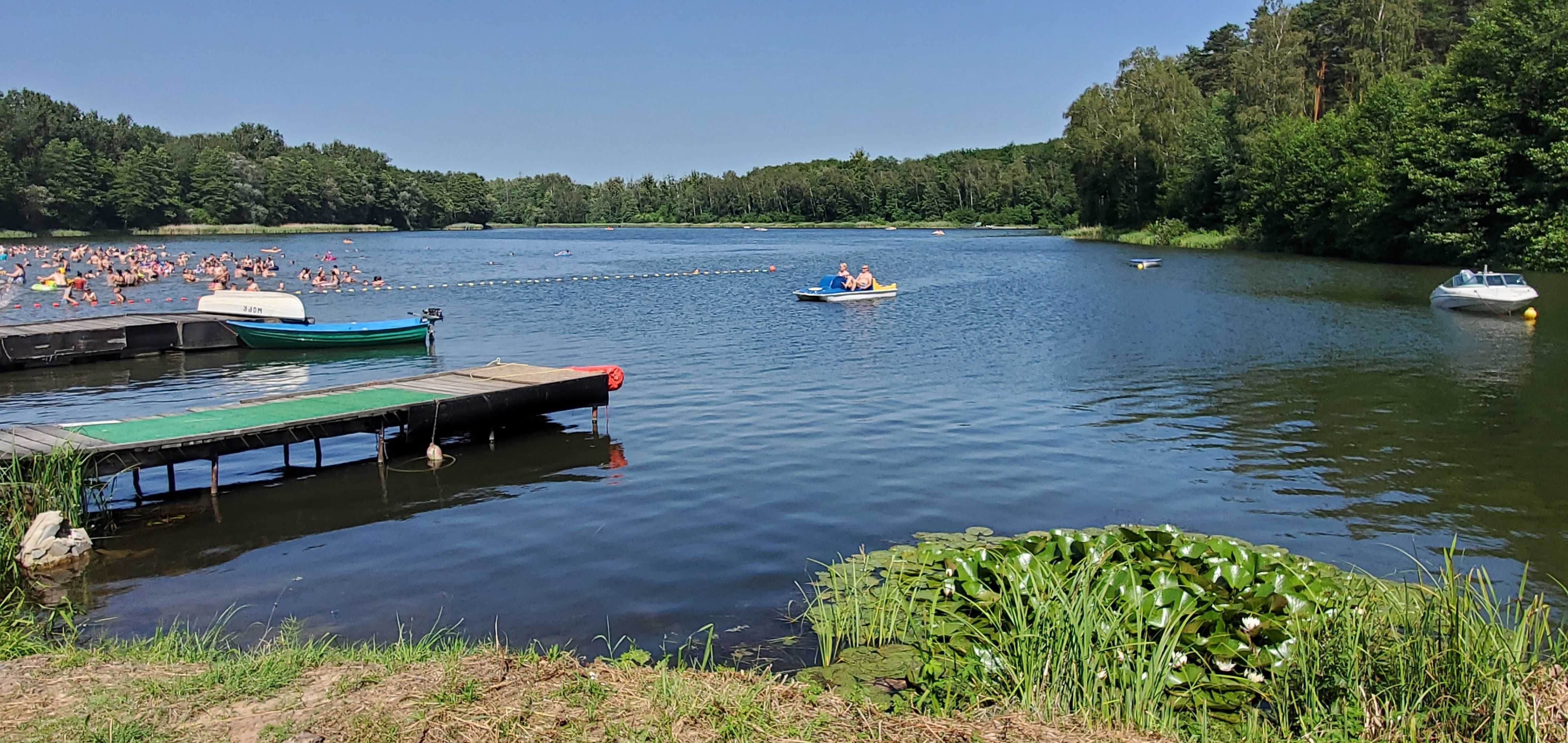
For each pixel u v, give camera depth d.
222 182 125.62
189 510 13.09
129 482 14.34
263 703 6.27
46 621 9.48
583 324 33.69
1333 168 64.69
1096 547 8.32
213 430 13.54
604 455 15.75
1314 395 20.42
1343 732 6.17
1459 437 16.75
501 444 16.53
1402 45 78.75
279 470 14.96
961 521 12.44
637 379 22.80
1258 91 81.94
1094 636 7.07
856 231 144.25
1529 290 33.41
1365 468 14.85
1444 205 52.62
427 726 5.86
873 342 28.80
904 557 10.94
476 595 10.12
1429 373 22.91
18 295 43.12
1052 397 20.31
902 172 163.50
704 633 9.12
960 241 100.38
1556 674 6.34
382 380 22.28
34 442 12.88
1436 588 8.02
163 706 6.22
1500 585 10.37
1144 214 93.94
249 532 12.20
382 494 13.73
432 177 168.62
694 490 13.81
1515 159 51.12
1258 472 14.73
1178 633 7.12
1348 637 6.92
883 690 7.61
